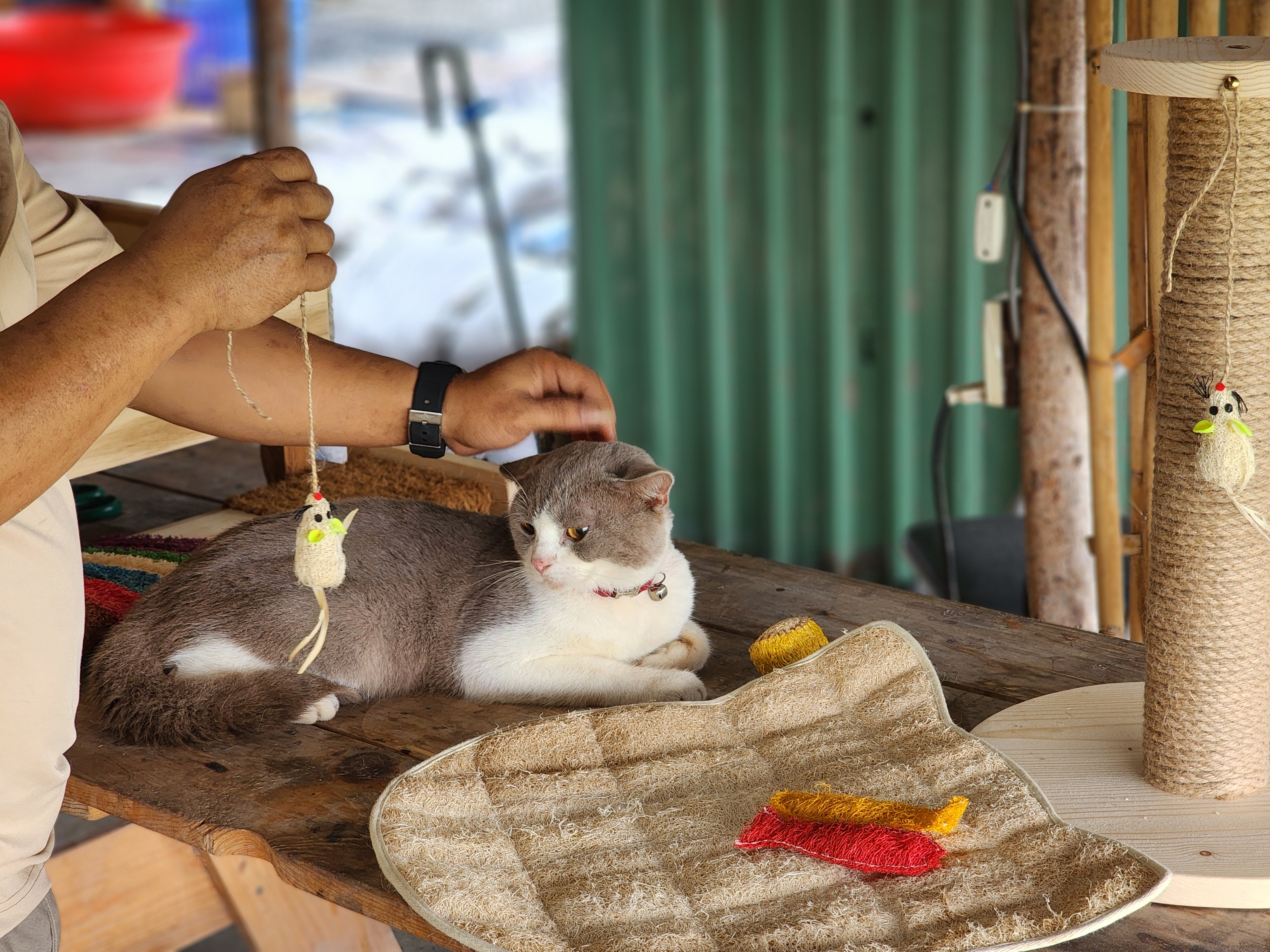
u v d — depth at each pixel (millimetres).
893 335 3758
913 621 1751
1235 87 1064
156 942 1933
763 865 1146
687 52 3791
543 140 7566
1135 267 1973
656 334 4125
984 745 1303
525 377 1523
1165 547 1248
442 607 1661
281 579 1610
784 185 3791
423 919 1137
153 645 1561
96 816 1411
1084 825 1229
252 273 1038
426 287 6391
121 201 2424
